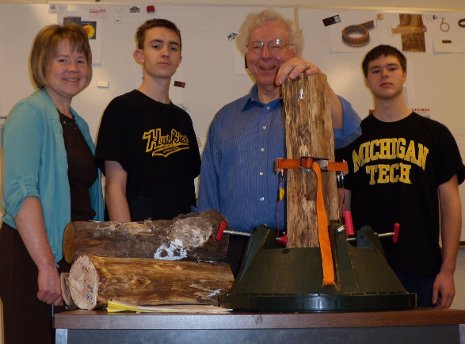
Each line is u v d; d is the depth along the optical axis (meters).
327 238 0.91
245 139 1.79
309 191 1.04
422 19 2.70
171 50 2.03
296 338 0.84
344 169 1.06
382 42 2.66
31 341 1.56
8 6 2.51
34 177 1.58
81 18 2.53
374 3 2.73
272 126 1.77
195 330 0.85
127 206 1.84
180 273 1.25
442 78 2.67
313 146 1.05
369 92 2.63
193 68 2.57
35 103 1.70
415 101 2.65
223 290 1.27
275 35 1.80
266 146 1.74
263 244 0.99
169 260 1.31
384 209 2.01
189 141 2.06
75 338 0.84
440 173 2.09
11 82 2.47
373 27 2.66
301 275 0.90
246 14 2.62
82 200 1.76
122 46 2.54
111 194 1.84
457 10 2.73
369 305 0.86
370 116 2.20
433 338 0.85
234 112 1.92
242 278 0.97
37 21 2.52
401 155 2.04
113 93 2.52
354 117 1.40
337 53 2.64
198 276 1.27
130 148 1.89
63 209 1.64
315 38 2.64
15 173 1.57
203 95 2.56
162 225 1.38
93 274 1.13
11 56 2.49
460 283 2.55
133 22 2.56
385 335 0.85
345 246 0.92
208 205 1.87
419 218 1.99
